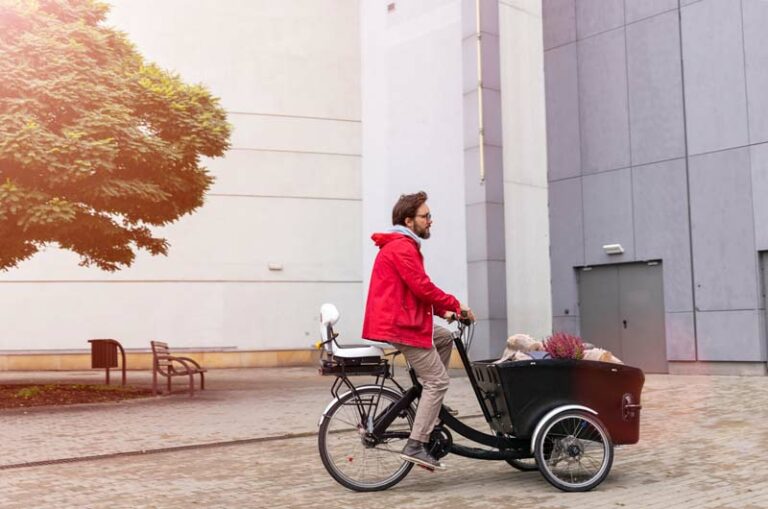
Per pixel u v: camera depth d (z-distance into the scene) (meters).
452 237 17.05
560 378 5.38
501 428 5.60
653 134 16.25
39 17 11.33
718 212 15.12
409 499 5.09
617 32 16.94
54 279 19.77
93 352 13.87
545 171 17.45
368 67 20.39
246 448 7.29
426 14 18.17
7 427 8.72
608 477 5.67
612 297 17.09
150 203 12.26
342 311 21.72
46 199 10.84
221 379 16.25
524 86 17.22
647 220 16.30
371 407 5.45
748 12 14.72
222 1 21.25
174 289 20.38
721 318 15.00
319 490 5.41
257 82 21.39
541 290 17.05
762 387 11.84
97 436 7.98
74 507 5.04
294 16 21.80
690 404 9.85
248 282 20.94
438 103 17.69
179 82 13.27
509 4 17.11
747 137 14.70
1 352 19.39
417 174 18.31
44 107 10.72
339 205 21.91
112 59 12.20
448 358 5.62
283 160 21.47
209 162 20.84
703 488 5.25
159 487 5.61
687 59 15.70
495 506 4.86
